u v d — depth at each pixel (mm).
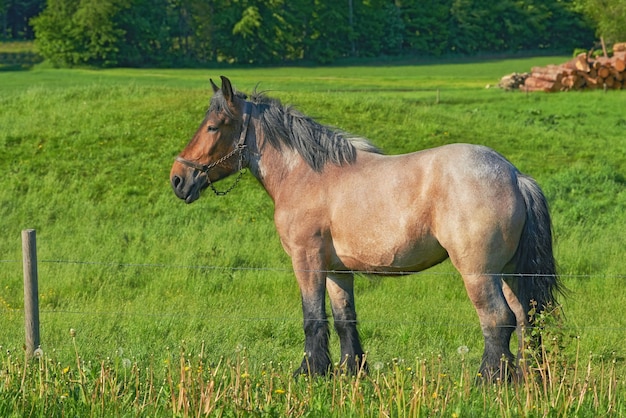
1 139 28984
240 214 22297
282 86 66562
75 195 23953
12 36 162000
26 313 9367
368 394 7922
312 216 9578
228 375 8375
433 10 142500
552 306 8859
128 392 7906
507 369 8570
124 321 12539
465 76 90250
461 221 8586
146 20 125125
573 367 8711
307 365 9172
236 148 10133
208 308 13516
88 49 121938
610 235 18688
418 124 31891
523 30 142875
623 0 88500
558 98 46781
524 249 8766
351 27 136625
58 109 33281
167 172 25969
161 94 36219
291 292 14594
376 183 9172
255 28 130375
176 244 18359
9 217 21500
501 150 29594
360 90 59156
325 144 9656
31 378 8008
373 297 13945
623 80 51875
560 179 25109
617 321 12086
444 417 7250
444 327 12016
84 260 17016
